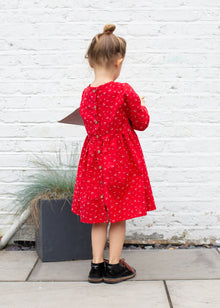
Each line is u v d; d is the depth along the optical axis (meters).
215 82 2.56
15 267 2.18
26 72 2.58
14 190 2.60
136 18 2.55
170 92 2.56
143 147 2.57
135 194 1.90
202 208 2.58
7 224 2.61
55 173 2.52
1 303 1.69
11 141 2.60
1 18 2.57
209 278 1.97
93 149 1.92
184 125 2.57
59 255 2.29
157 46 2.55
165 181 2.58
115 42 1.90
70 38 2.56
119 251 1.95
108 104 1.87
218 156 2.57
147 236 2.60
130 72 2.56
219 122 2.56
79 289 1.85
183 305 1.65
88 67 2.57
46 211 2.26
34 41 2.57
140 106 1.90
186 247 2.55
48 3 2.56
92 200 1.90
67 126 2.60
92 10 2.55
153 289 1.83
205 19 2.55
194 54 2.55
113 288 1.85
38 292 1.82
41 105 2.59
